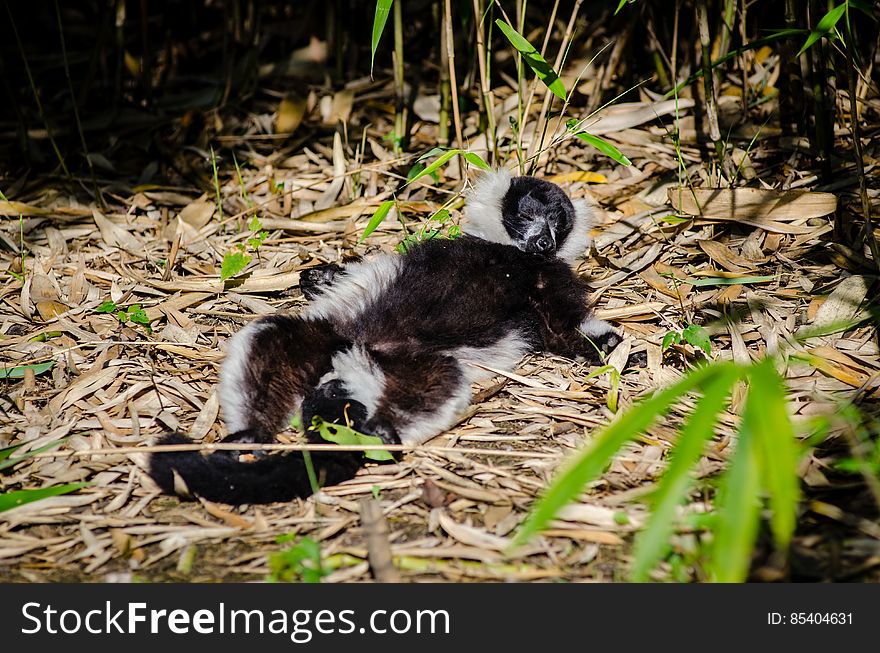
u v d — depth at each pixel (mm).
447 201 6781
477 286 5371
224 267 5766
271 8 9578
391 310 5184
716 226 6438
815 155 6848
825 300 5426
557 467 4281
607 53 8547
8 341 5355
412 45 9312
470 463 4332
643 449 4367
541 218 5727
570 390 5004
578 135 6031
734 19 7609
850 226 6172
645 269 6129
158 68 9234
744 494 2721
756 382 2844
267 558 3717
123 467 4328
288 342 4773
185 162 7695
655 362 5133
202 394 4941
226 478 4086
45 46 9320
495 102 8273
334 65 8992
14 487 4172
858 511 3857
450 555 3684
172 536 3855
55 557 3760
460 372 4809
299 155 7793
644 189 7051
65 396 4855
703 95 7801
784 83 7121
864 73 7473
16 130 8109
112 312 5539
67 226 6836
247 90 8602
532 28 9031
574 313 5422
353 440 4262
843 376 4883
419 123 8211
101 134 8109
